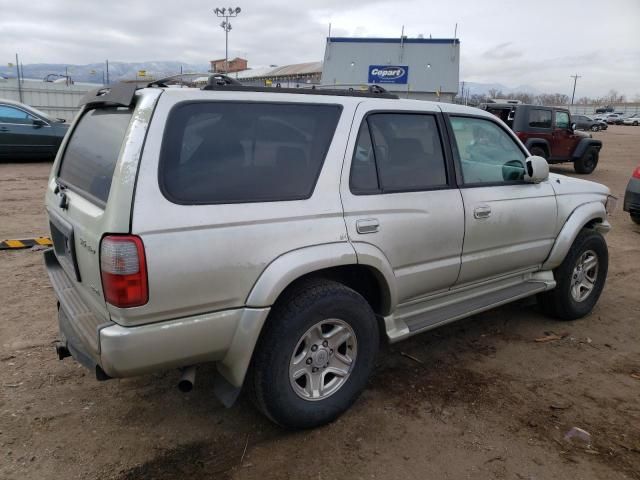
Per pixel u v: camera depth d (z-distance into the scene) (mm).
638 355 4066
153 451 2797
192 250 2412
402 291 3324
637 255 6926
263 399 2764
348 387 3055
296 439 2928
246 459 2758
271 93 2855
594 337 4371
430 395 3402
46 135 13414
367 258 2990
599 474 2711
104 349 2338
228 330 2580
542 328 4523
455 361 3883
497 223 3809
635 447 2928
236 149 2652
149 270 2314
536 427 3086
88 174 2832
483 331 4438
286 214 2709
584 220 4449
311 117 2943
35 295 4742
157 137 2416
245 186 2633
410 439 2949
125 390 3350
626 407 3328
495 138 4059
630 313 4922
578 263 4590
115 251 2277
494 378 3646
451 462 2770
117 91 2797
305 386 2945
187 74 2969
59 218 3045
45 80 24375
